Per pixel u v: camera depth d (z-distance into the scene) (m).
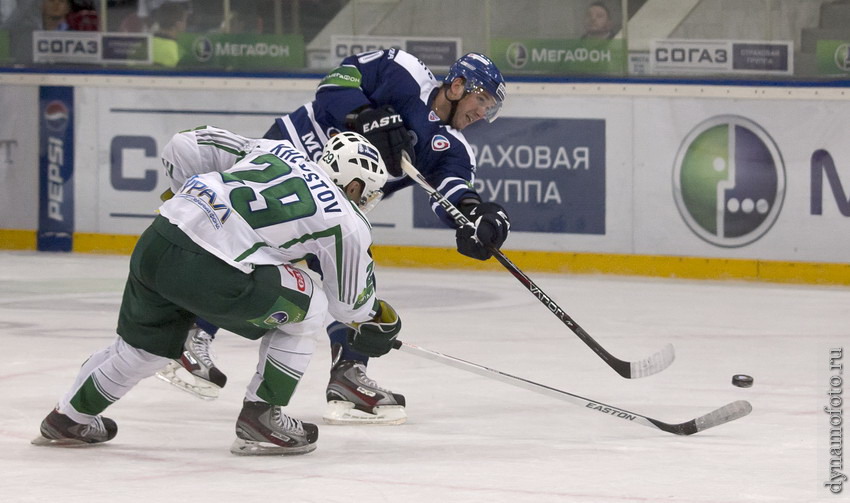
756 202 26.50
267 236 10.59
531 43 28.03
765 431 12.80
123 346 11.18
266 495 9.77
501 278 26.80
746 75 26.83
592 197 27.42
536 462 11.18
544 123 27.66
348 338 11.95
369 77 13.70
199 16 29.72
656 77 27.00
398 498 9.73
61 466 10.80
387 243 28.52
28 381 15.13
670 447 11.95
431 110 13.61
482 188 28.11
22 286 24.47
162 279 10.59
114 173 30.02
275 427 11.27
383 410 13.05
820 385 15.64
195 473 10.59
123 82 29.84
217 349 17.84
